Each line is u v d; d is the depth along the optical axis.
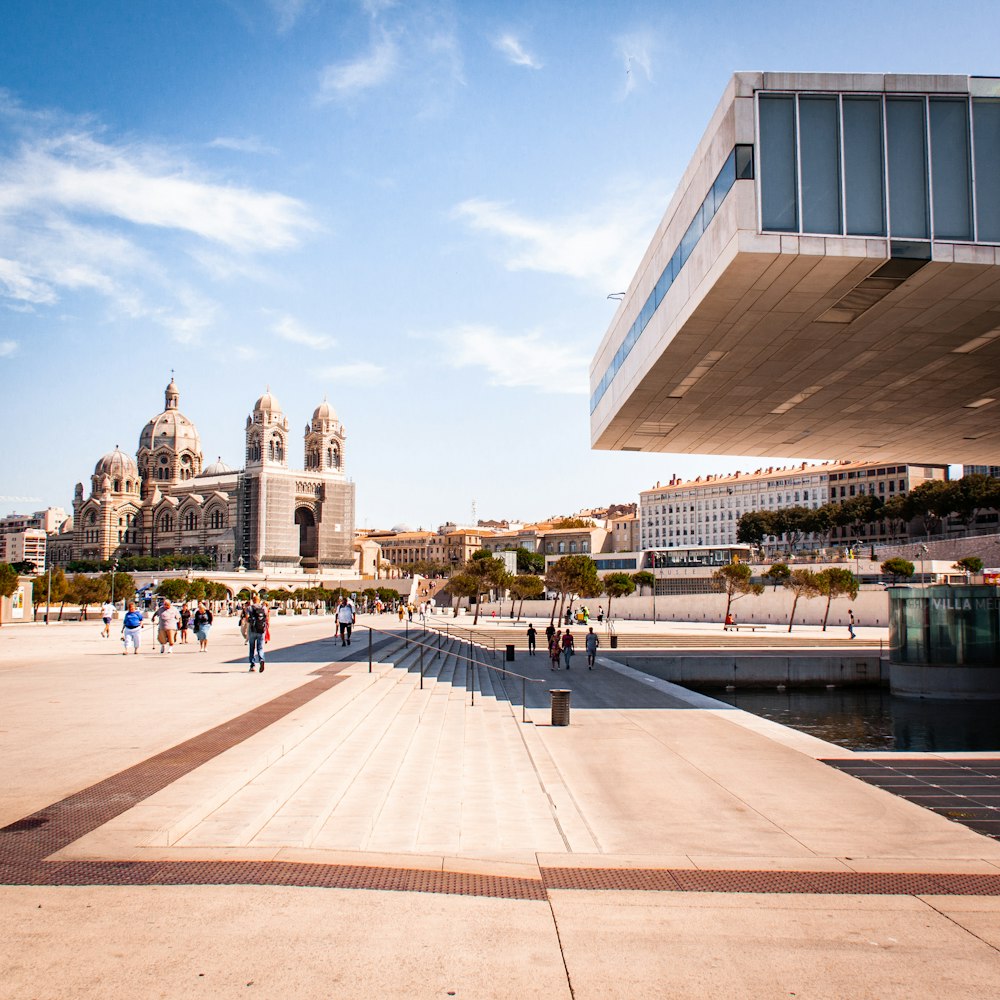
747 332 29.94
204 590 115.56
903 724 37.50
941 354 32.31
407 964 7.59
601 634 75.00
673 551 156.12
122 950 7.45
